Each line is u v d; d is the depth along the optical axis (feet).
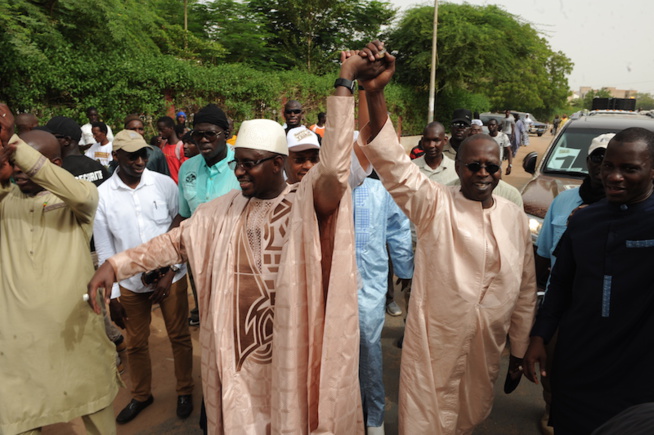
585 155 16.29
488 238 7.29
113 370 8.22
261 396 6.35
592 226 6.63
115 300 9.72
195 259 6.60
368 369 9.25
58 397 7.40
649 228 6.05
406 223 10.94
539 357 7.46
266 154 6.06
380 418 9.46
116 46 35.32
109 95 32.17
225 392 6.18
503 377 12.07
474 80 79.20
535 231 12.75
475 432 9.95
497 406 10.87
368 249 9.11
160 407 10.84
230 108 43.47
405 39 79.05
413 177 7.06
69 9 32.45
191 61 48.34
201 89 39.34
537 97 153.28
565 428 7.06
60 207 7.36
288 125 19.27
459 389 7.62
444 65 75.56
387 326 14.79
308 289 5.73
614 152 6.12
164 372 12.30
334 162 5.32
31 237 7.14
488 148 6.95
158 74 35.24
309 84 53.83
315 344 5.84
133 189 10.20
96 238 10.33
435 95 82.94
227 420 6.17
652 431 2.84
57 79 29.50
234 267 6.35
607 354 6.48
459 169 7.32
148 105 34.76
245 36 65.46
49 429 10.25
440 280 7.24
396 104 74.18
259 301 6.27
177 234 6.85
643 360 6.18
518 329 7.86
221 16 66.28
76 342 7.48
